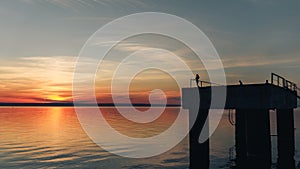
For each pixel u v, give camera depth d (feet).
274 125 294.05
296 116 558.97
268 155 88.58
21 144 184.24
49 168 114.01
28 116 583.17
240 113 101.81
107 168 112.47
